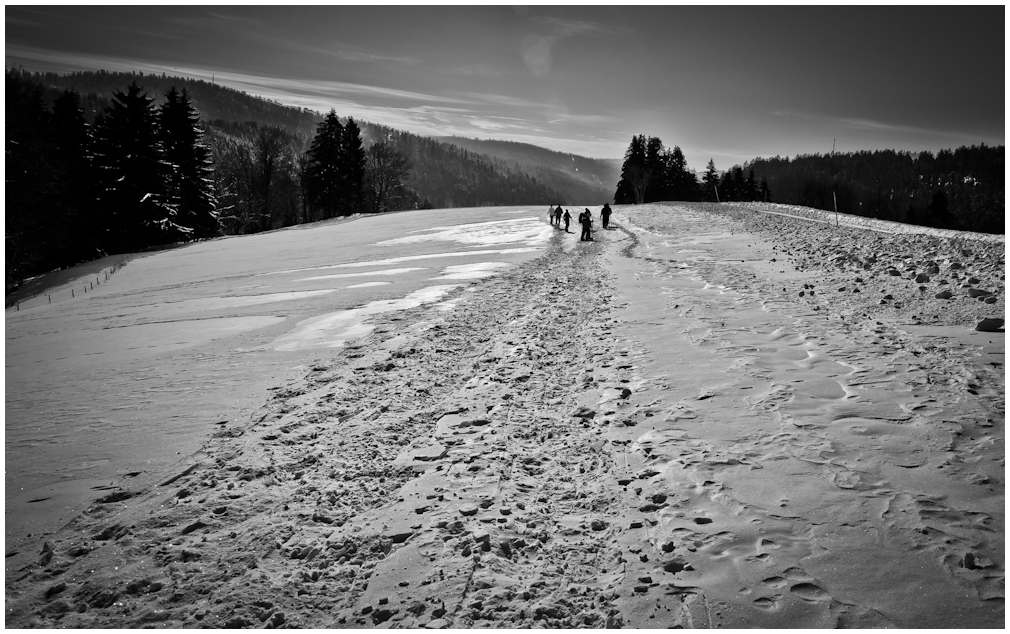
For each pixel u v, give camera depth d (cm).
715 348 825
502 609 345
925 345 766
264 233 5159
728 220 3334
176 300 1908
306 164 7881
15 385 933
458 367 866
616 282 1505
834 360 736
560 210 3616
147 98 4994
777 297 1170
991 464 454
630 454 529
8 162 3862
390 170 8419
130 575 398
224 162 8488
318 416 690
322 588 377
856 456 480
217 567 403
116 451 621
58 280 3325
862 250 1703
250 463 569
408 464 551
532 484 499
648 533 405
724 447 519
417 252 2752
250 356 1006
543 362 848
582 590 357
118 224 4841
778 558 362
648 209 4862
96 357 1108
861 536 376
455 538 420
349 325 1208
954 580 331
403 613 347
